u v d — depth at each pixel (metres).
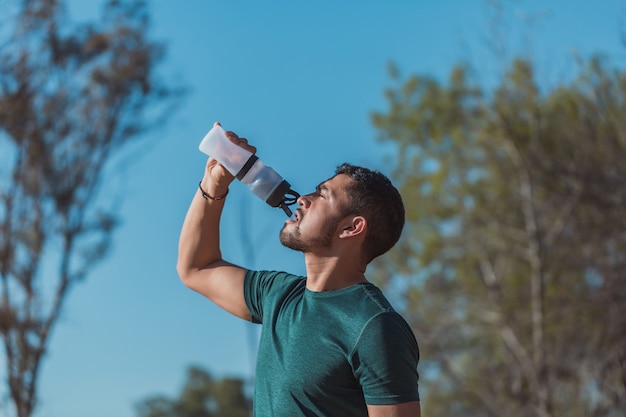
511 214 17.83
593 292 14.73
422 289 17.75
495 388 15.52
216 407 28.98
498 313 16.69
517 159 16.70
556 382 14.55
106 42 18.09
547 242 15.97
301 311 2.56
